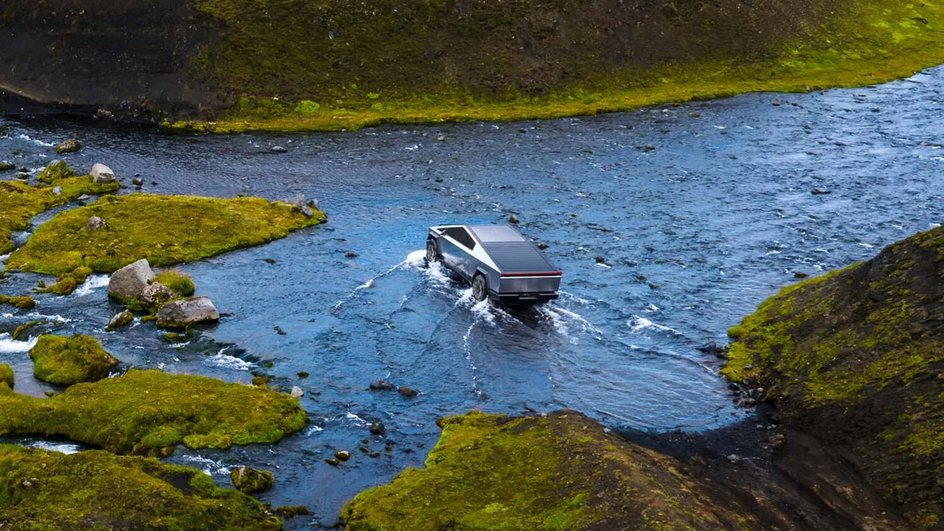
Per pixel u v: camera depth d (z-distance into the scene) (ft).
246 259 131.23
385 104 225.76
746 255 137.90
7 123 204.64
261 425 85.40
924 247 101.50
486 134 209.97
